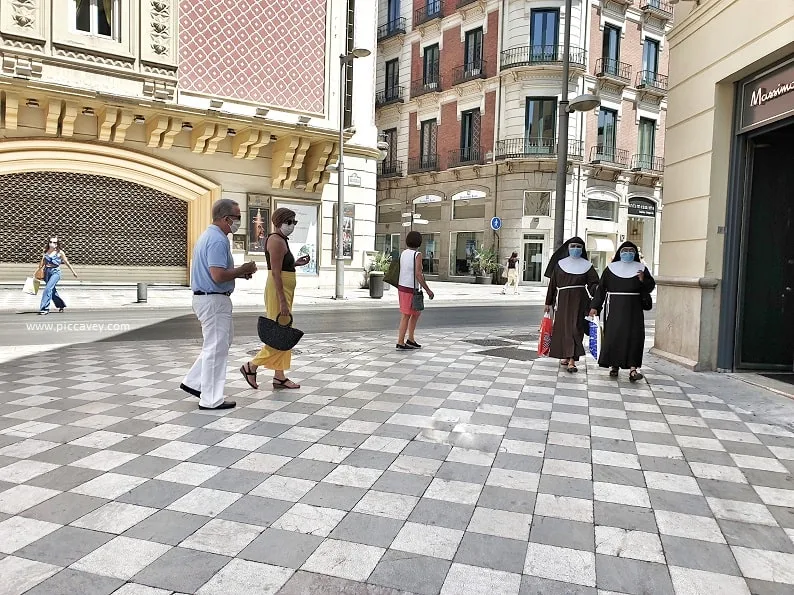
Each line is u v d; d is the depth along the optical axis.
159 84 16.78
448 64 33.50
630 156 31.41
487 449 4.31
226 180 19.34
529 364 7.68
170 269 19.36
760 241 7.15
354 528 3.05
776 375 6.99
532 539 2.99
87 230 17.94
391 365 7.43
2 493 3.38
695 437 4.70
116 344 9.00
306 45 19.38
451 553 2.83
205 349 5.18
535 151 29.22
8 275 16.92
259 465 3.88
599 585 2.59
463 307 18.22
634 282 6.62
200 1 17.30
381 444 4.36
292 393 5.86
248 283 19.86
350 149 21.55
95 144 16.91
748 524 3.21
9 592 2.43
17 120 15.66
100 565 2.65
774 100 6.43
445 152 33.91
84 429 4.57
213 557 2.74
